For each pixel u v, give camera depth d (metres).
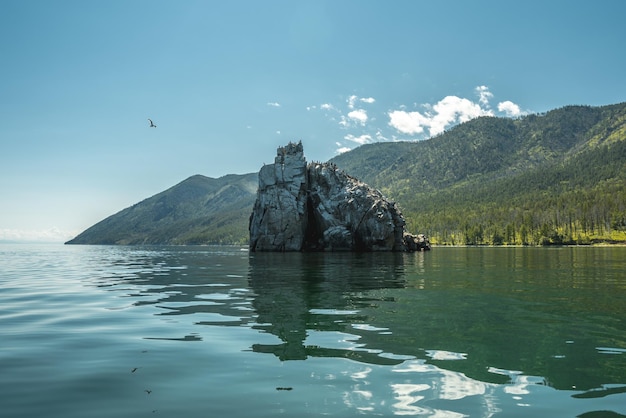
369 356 12.38
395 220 111.25
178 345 13.79
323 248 107.00
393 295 25.16
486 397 9.27
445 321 17.39
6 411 8.59
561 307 20.67
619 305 21.16
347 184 114.44
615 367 11.29
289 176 109.81
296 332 15.55
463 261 62.59
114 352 13.00
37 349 13.41
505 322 17.08
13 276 41.44
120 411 8.57
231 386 9.96
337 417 8.23
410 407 8.72
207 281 34.75
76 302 23.50
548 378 10.44
